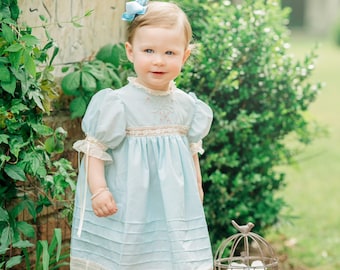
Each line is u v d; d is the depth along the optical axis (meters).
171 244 3.50
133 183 3.50
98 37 4.57
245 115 4.89
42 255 4.20
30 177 4.09
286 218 5.32
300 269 5.43
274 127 5.22
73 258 3.68
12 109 3.71
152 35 3.46
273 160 5.27
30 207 3.90
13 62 3.62
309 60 5.30
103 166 3.54
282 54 5.24
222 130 4.89
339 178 8.12
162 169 3.54
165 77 3.51
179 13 3.54
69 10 4.38
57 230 3.89
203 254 3.60
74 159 4.47
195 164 3.80
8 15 3.73
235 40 5.06
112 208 3.47
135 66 3.54
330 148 9.47
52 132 3.89
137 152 3.52
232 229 5.06
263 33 5.15
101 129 3.47
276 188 5.37
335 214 6.83
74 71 4.42
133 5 3.51
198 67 4.89
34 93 3.81
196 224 3.61
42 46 4.25
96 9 4.54
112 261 3.55
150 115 3.56
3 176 3.95
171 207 3.51
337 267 5.53
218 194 4.96
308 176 8.18
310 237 6.16
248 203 5.10
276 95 5.20
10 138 3.76
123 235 3.50
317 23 31.00
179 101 3.65
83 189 3.60
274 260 3.90
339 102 12.71
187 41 3.58
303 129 5.33
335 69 16.94
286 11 5.36
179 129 3.64
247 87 5.12
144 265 3.55
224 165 5.10
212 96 4.99
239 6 5.27
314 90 5.28
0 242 3.78
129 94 3.55
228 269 3.93
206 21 5.16
